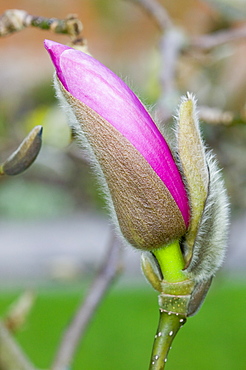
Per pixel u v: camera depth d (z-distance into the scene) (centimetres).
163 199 39
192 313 40
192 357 101
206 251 40
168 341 40
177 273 40
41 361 99
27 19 46
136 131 38
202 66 86
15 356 49
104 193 40
